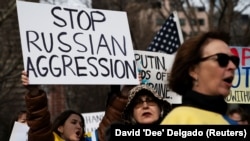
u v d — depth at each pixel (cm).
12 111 2738
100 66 587
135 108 458
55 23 568
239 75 851
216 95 263
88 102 3803
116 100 591
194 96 259
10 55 2120
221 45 267
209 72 263
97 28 598
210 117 254
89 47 586
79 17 588
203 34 271
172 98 730
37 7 558
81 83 569
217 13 2161
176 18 865
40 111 514
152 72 738
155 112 457
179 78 271
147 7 2516
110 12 611
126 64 605
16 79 2206
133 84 602
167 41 861
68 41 573
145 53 735
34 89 529
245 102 848
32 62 540
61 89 3534
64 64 562
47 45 555
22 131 758
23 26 546
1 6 1947
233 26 2177
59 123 629
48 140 520
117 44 606
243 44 2064
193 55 267
